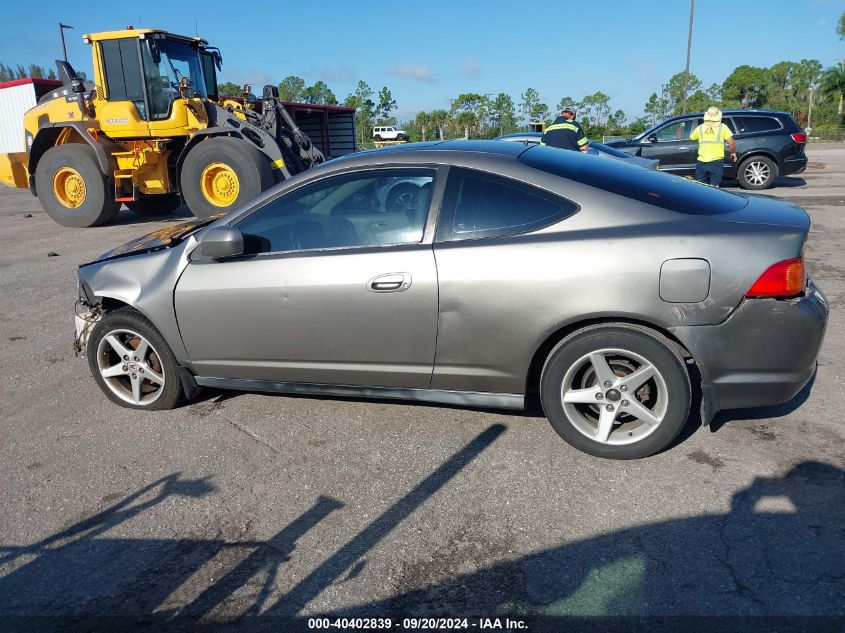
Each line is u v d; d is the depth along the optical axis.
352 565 2.70
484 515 2.98
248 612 2.48
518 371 3.40
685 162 14.51
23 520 3.14
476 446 3.59
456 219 3.43
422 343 3.49
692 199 3.35
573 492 3.11
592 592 2.47
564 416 3.39
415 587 2.56
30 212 14.86
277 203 3.79
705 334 3.07
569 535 2.80
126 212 14.55
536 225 3.31
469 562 2.68
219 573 2.70
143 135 11.40
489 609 2.42
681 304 3.06
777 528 2.76
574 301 3.19
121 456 3.70
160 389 4.19
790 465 3.22
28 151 12.41
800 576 2.49
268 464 3.53
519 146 3.83
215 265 3.83
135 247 4.35
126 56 11.13
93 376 4.52
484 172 3.45
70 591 2.65
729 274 3.02
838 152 26.06
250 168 10.91
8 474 3.56
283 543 2.87
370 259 3.50
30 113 12.23
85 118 11.59
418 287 3.40
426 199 3.50
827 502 2.92
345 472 3.41
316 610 2.47
